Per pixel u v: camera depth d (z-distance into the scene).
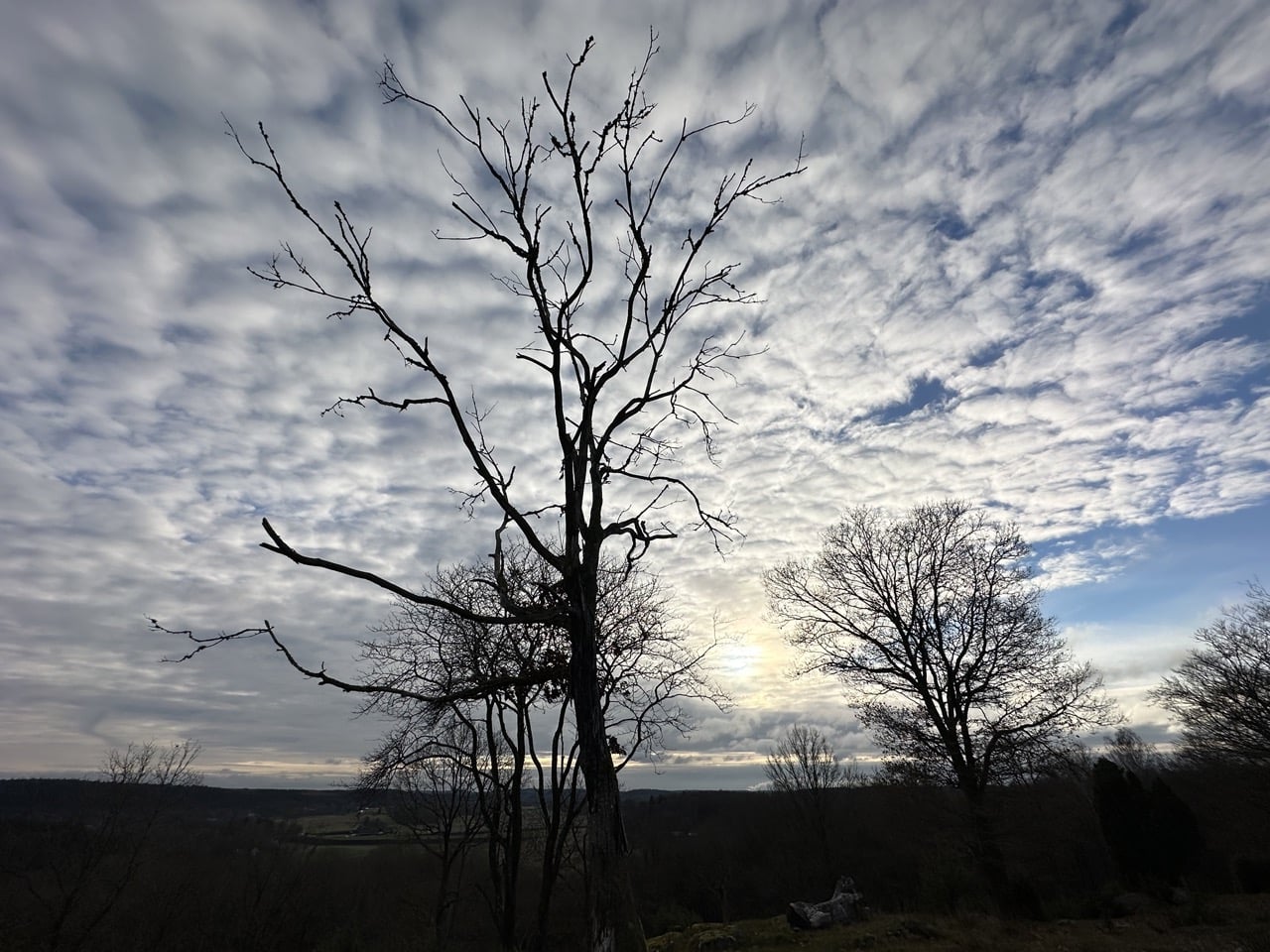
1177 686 29.62
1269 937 15.68
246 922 31.28
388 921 28.77
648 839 43.31
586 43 7.24
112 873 25.20
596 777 6.26
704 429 8.87
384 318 6.67
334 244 6.62
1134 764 49.03
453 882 29.69
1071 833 34.44
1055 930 20.33
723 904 35.31
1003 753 24.00
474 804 23.95
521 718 16.67
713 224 8.02
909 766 25.59
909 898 31.83
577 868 17.38
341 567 5.82
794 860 43.06
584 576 7.02
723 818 51.12
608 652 14.60
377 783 14.87
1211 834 32.12
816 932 23.80
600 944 5.65
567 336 7.70
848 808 45.03
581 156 7.67
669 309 8.07
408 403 6.91
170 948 29.09
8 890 24.03
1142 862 28.66
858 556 28.20
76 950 23.33
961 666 25.69
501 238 7.56
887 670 27.14
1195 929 18.80
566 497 7.33
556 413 7.46
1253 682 27.02
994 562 26.66
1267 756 26.41
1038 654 25.08
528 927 24.50
